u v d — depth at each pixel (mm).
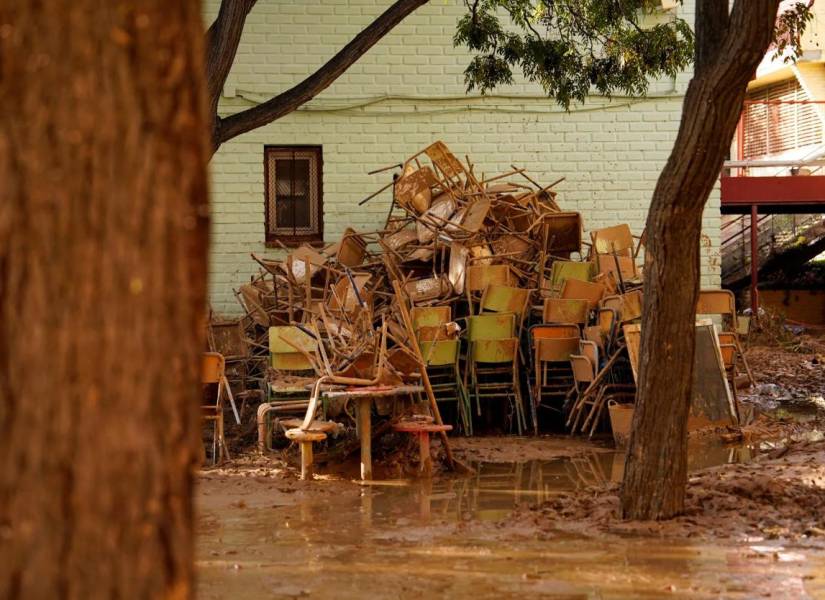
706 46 8234
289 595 6852
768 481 9586
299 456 12820
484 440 14320
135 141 2854
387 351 12234
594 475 11617
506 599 6582
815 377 18500
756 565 7285
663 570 7195
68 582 2756
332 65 13383
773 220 27641
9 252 2773
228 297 18703
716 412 13852
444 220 16156
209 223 3045
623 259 16875
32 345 2764
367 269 16750
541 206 16828
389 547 8227
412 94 18922
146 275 2854
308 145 18891
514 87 19000
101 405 2795
